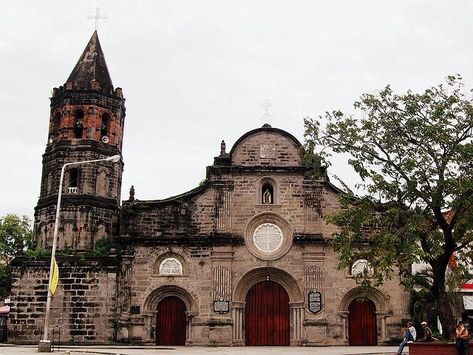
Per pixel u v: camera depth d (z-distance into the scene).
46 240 41.78
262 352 31.09
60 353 28.78
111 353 29.30
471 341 25.91
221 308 38.91
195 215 40.72
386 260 28.22
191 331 38.75
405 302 39.34
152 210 40.75
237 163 41.56
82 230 41.16
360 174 28.92
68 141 43.06
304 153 31.09
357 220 29.86
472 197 26.66
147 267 39.78
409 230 27.00
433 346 25.73
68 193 41.97
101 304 38.72
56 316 38.31
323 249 39.88
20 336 38.12
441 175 27.64
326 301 39.25
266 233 40.50
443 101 28.08
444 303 28.20
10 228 61.84
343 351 32.44
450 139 27.70
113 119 44.81
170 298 39.84
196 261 39.91
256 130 42.00
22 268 39.00
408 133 28.64
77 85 44.62
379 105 29.19
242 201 40.84
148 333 38.81
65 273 39.00
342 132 29.73
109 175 43.53
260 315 39.84
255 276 40.09
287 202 40.84
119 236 40.31
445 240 28.41
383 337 38.94
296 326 39.19
